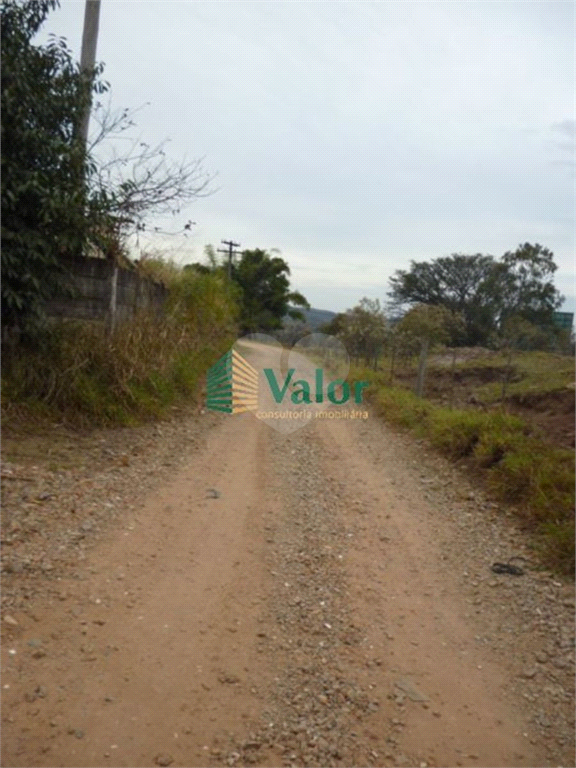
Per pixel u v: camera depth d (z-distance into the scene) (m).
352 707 2.93
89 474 5.84
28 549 4.18
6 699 2.77
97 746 2.56
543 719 2.94
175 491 5.70
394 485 6.50
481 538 5.09
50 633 3.29
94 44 8.73
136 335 8.85
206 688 2.98
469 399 13.66
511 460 6.22
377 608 3.88
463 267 38.16
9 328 7.53
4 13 6.96
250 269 33.25
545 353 20.89
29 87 7.09
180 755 2.55
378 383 13.43
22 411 7.02
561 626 3.75
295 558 4.52
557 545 4.71
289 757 2.59
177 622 3.53
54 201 6.97
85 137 8.12
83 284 8.64
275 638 3.46
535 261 35.44
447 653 3.44
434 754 2.68
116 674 3.02
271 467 6.86
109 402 7.80
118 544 4.43
